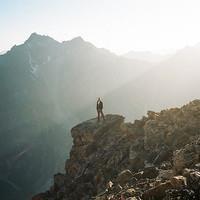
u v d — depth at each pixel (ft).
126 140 133.49
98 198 75.31
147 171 82.02
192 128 109.29
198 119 111.75
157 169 81.51
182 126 113.19
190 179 55.21
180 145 102.12
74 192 120.47
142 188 67.72
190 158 71.41
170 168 79.97
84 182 125.70
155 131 117.50
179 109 124.36
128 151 121.39
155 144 112.57
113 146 134.82
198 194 49.65
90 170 130.41
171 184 56.24
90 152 144.46
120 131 143.95
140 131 133.39
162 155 100.83
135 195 64.18
